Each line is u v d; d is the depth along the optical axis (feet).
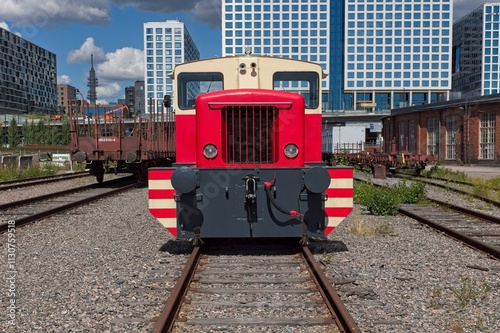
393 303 16.31
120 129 62.13
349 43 341.00
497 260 22.54
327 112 247.09
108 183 68.74
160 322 13.48
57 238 27.89
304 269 19.89
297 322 14.32
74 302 16.62
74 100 61.57
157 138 68.49
